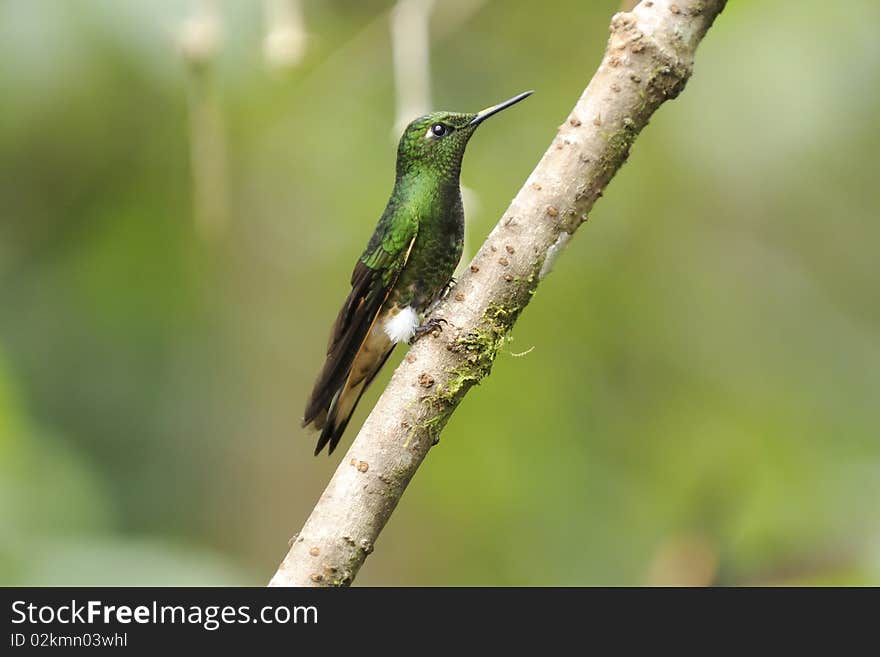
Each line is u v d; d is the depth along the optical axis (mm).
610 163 4898
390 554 12242
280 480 12422
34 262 12352
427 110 7469
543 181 4906
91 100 9594
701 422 12688
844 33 11047
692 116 11492
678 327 12883
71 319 12398
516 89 12461
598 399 12688
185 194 11883
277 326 12680
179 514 12305
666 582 7426
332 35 11852
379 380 12336
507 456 12328
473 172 12031
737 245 13047
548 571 11945
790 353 12922
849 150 11500
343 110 12234
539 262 4887
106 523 9828
